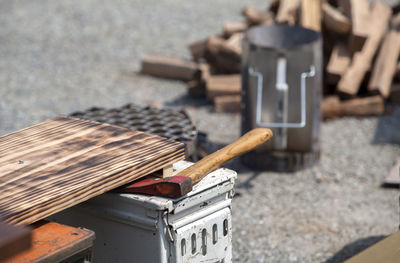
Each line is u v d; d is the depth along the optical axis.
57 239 2.25
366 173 6.48
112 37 12.05
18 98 8.93
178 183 2.47
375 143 7.30
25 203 2.26
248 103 6.35
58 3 14.27
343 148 7.16
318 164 6.69
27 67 10.31
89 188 2.42
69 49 11.30
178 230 2.58
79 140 2.90
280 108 6.07
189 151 3.62
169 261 2.62
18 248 1.73
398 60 8.62
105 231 2.76
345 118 8.07
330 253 4.83
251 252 4.84
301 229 5.25
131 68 10.48
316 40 6.04
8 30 12.26
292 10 8.34
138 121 4.09
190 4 14.62
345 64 8.02
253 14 9.13
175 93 9.37
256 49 6.05
